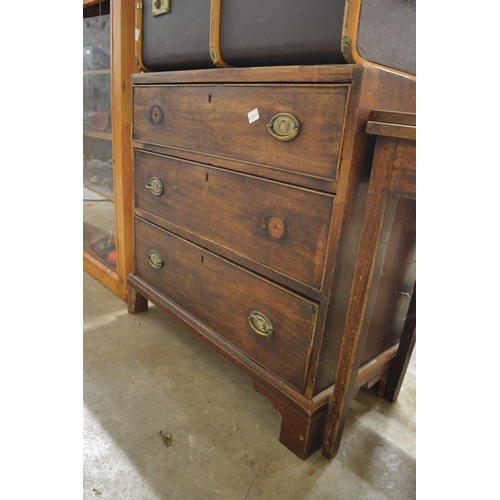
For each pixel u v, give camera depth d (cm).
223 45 99
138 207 148
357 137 76
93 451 101
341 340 97
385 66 85
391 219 79
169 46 117
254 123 93
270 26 87
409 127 68
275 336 101
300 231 89
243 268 107
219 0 97
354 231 85
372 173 76
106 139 168
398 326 120
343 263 86
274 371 104
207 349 148
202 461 100
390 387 124
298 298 92
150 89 126
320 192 83
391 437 112
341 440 109
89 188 192
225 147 102
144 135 134
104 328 157
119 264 176
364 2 73
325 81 77
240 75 93
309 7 79
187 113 113
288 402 100
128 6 141
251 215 100
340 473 99
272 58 90
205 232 117
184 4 108
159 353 144
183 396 123
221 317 120
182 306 137
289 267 94
